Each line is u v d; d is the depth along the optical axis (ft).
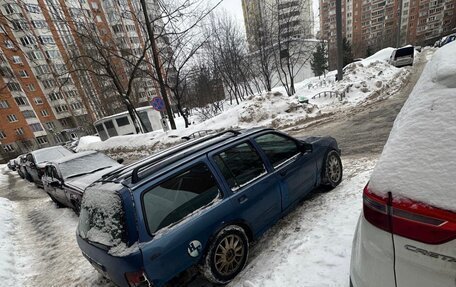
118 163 22.94
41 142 154.20
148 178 8.40
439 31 240.53
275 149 11.83
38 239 18.58
